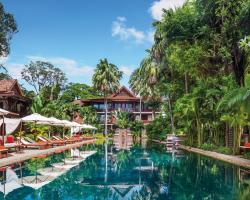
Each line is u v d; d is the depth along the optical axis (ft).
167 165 65.41
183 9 101.71
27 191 38.58
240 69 89.45
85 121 229.45
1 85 156.66
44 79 275.59
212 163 68.13
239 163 65.00
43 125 138.41
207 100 97.09
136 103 281.74
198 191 39.73
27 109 181.16
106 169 59.93
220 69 101.09
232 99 63.31
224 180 47.24
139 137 213.05
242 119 74.84
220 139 100.07
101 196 37.47
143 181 47.57
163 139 159.74
